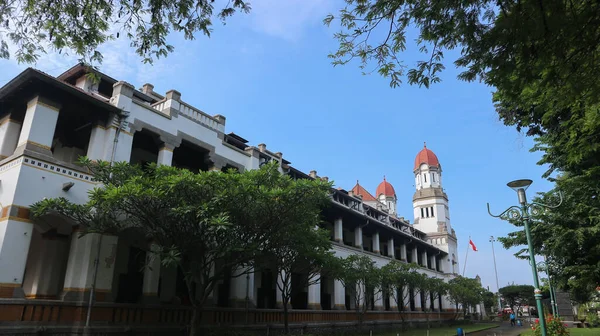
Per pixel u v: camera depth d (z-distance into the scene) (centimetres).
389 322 3534
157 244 1714
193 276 1438
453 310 5391
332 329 2730
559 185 1532
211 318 1894
